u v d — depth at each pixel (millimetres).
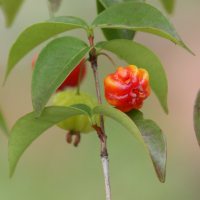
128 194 6867
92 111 2424
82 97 3113
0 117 3400
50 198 6926
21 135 2584
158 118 7867
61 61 2371
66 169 7355
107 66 6844
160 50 8242
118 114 2238
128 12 2607
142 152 7176
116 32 3301
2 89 7398
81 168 7301
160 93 3043
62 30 2707
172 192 7148
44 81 2262
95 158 7320
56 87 2258
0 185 6867
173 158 7770
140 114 2568
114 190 6949
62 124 3131
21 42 2676
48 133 7781
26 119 2473
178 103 8164
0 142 7055
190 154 7793
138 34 7992
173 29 2400
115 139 7164
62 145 7617
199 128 2371
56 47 2414
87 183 7156
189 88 8258
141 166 7102
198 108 2387
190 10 8172
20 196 6820
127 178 6992
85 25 2748
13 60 2785
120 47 2748
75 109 2408
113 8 2674
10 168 2686
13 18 3730
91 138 7480
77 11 6887
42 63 2312
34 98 2205
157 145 2297
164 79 2934
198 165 7680
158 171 2213
